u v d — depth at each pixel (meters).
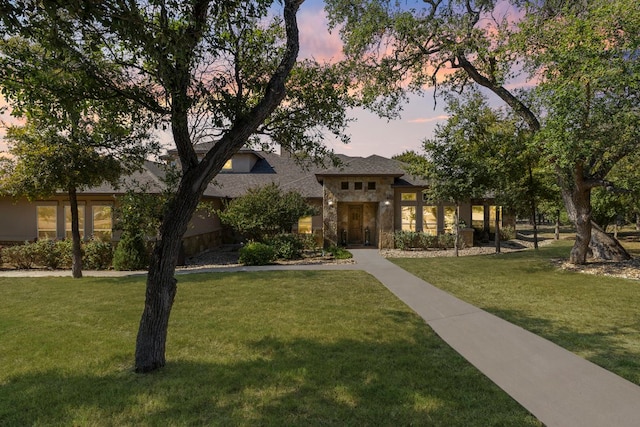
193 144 5.54
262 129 6.40
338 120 6.63
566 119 9.02
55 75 4.81
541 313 7.49
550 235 30.66
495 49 12.95
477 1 13.72
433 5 14.50
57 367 5.09
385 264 14.66
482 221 24.08
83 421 3.70
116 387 4.43
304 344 5.87
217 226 22.06
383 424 3.62
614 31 8.86
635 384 4.43
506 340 5.98
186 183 5.04
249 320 7.21
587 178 12.23
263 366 5.03
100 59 5.29
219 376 4.72
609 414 3.78
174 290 5.19
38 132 10.89
